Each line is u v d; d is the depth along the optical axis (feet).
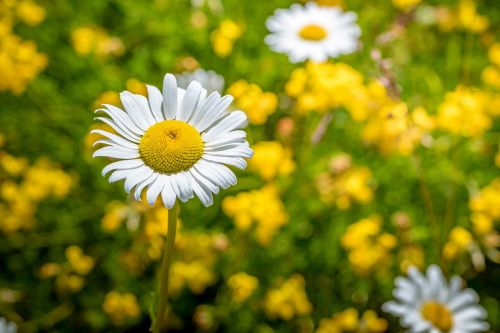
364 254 1.35
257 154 1.36
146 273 1.42
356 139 1.52
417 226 1.43
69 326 1.42
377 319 1.37
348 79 1.40
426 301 1.21
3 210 1.38
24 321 1.41
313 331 1.39
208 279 1.35
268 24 1.46
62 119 1.47
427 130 1.38
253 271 1.41
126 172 0.88
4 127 1.48
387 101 1.42
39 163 1.44
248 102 1.39
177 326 1.39
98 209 1.43
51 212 1.44
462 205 1.49
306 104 1.41
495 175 1.50
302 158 1.44
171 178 0.88
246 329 1.38
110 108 0.90
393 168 1.48
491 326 1.44
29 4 1.53
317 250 1.42
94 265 1.44
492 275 1.48
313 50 1.44
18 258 1.44
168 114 0.92
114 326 1.40
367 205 1.45
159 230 1.27
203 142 0.91
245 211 1.34
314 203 1.42
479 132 1.43
